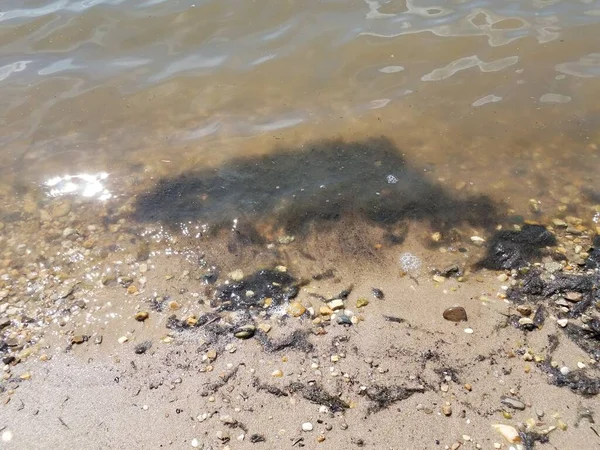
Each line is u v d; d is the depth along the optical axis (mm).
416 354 685
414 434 603
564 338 695
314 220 897
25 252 855
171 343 715
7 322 748
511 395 635
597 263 795
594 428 599
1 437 620
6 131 1093
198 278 808
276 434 609
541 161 997
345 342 705
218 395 650
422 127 1082
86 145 1067
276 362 685
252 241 866
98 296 784
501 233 860
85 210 932
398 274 804
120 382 670
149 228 891
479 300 753
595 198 914
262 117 1120
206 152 1048
